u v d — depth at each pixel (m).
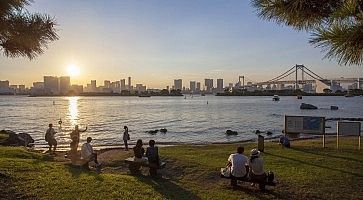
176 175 13.07
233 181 11.25
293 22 5.69
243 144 23.94
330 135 36.06
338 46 4.32
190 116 76.62
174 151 19.25
